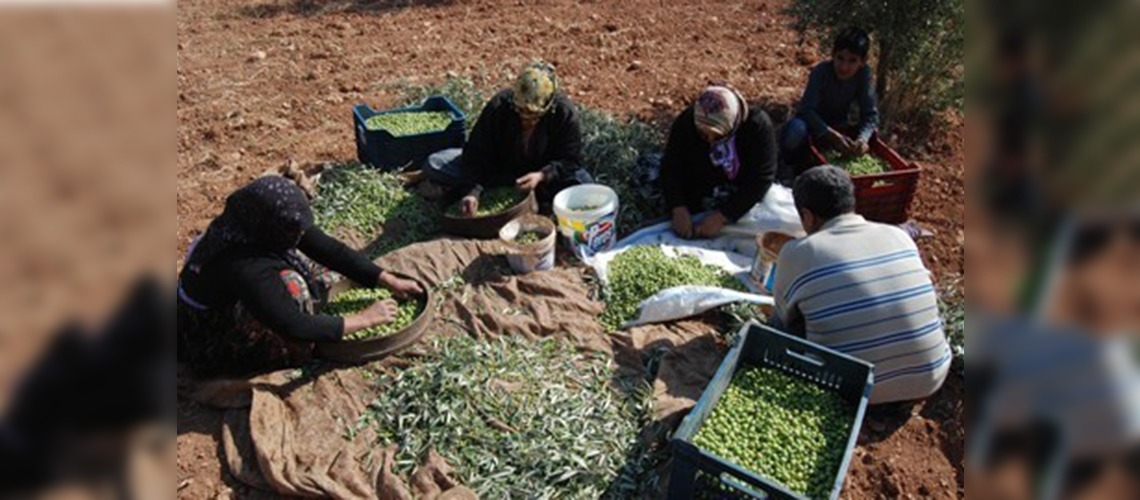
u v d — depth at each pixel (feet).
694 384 13.47
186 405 13.57
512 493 11.50
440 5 33.27
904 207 17.69
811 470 10.76
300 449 12.28
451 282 15.80
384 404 12.96
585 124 20.27
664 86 25.09
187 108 24.17
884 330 11.96
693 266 16.12
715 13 31.24
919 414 13.43
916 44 20.67
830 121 19.77
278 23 31.73
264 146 22.03
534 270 16.11
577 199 17.11
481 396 12.94
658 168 19.39
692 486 10.56
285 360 13.74
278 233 12.67
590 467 11.85
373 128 19.22
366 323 13.66
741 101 16.69
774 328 13.34
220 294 12.91
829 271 12.03
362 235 17.84
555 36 29.37
